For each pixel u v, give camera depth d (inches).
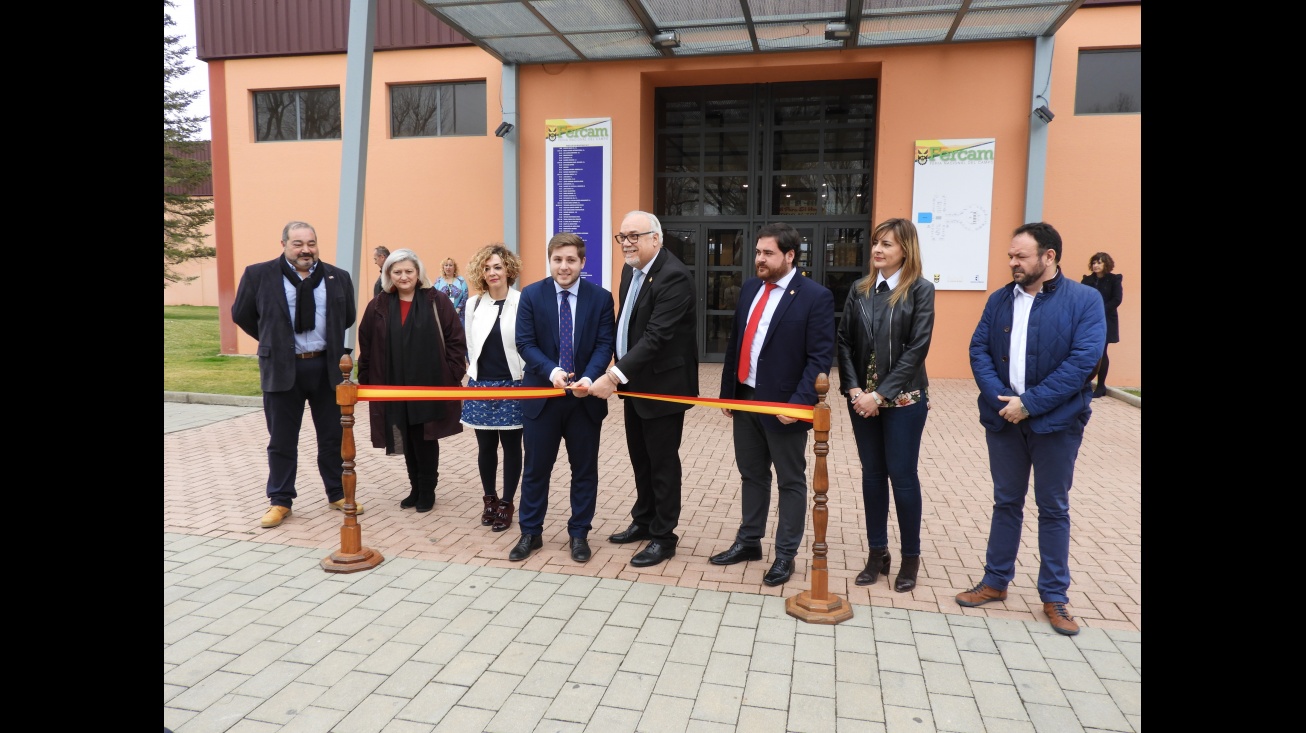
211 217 946.7
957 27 371.6
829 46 410.0
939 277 417.7
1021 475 140.2
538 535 171.8
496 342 185.5
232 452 266.4
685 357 164.6
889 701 112.9
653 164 476.7
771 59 425.4
